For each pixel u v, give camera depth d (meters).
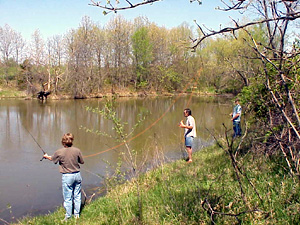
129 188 6.65
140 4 2.05
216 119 19.86
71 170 5.54
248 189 4.55
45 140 13.62
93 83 43.66
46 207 6.70
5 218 6.16
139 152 11.41
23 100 34.88
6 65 45.44
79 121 19.19
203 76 21.30
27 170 9.30
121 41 49.56
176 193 5.46
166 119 20.72
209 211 3.95
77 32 46.38
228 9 2.10
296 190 4.15
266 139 5.25
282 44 2.75
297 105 3.86
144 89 44.81
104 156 10.80
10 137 14.06
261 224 3.62
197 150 10.91
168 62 36.88
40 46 40.34
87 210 5.89
